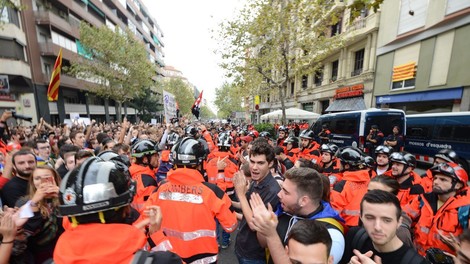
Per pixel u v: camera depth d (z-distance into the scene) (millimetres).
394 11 13742
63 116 25797
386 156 3797
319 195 1725
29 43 21516
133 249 971
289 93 29812
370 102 15859
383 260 1574
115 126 16141
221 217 2029
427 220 2547
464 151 8148
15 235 1683
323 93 21172
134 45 24844
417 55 12555
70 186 1018
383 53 14789
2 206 2699
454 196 2404
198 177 2059
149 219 1470
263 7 11969
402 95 13469
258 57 13906
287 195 1747
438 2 11102
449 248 2273
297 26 12789
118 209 1078
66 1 25047
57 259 947
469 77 10055
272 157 2367
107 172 1060
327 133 11234
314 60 13867
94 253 925
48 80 22750
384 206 1501
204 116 108125
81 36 22031
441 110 11477
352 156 3494
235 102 57500
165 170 4867
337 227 1648
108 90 25359
